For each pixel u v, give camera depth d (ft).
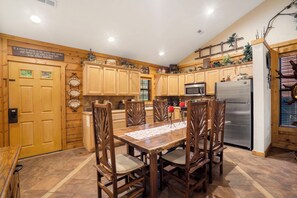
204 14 12.15
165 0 9.94
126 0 9.21
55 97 11.16
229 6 11.98
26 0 7.69
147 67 17.17
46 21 9.06
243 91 10.94
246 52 12.23
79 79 12.21
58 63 11.19
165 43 14.57
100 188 5.66
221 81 13.30
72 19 9.44
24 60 9.86
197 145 5.64
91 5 8.90
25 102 10.00
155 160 5.06
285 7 11.18
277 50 11.41
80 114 12.34
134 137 6.02
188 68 17.87
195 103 5.29
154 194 5.09
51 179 7.30
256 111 9.93
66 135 11.64
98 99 13.32
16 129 9.68
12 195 3.40
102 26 10.58
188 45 15.92
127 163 5.46
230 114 11.64
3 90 9.21
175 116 15.88
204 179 6.09
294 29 10.80
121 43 12.90
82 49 12.28
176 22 12.14
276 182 6.82
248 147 10.79
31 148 10.20
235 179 7.11
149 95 17.74
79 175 7.68
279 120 11.63
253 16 12.82
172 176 5.84
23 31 9.31
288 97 11.34
